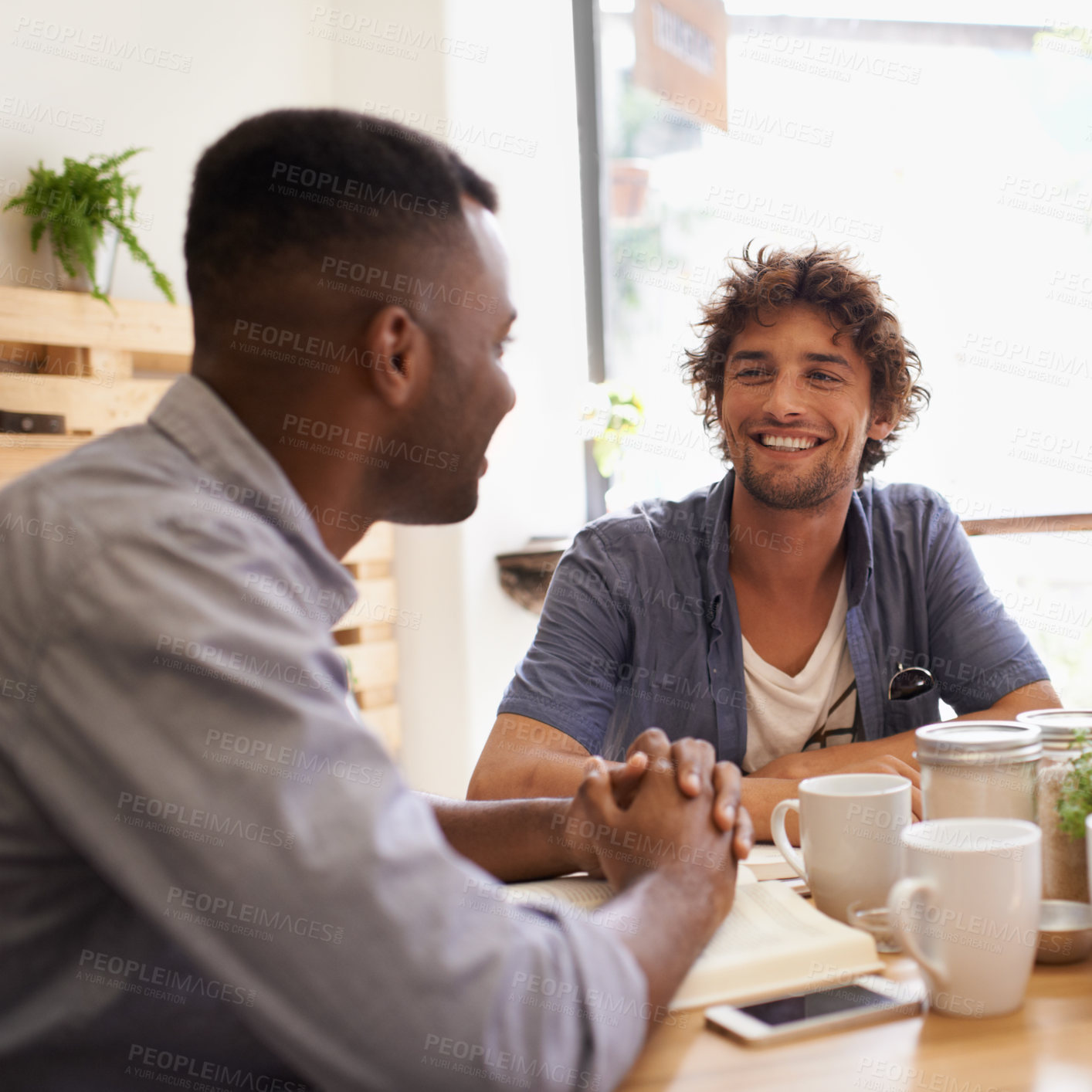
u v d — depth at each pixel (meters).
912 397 1.57
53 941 0.60
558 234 2.92
